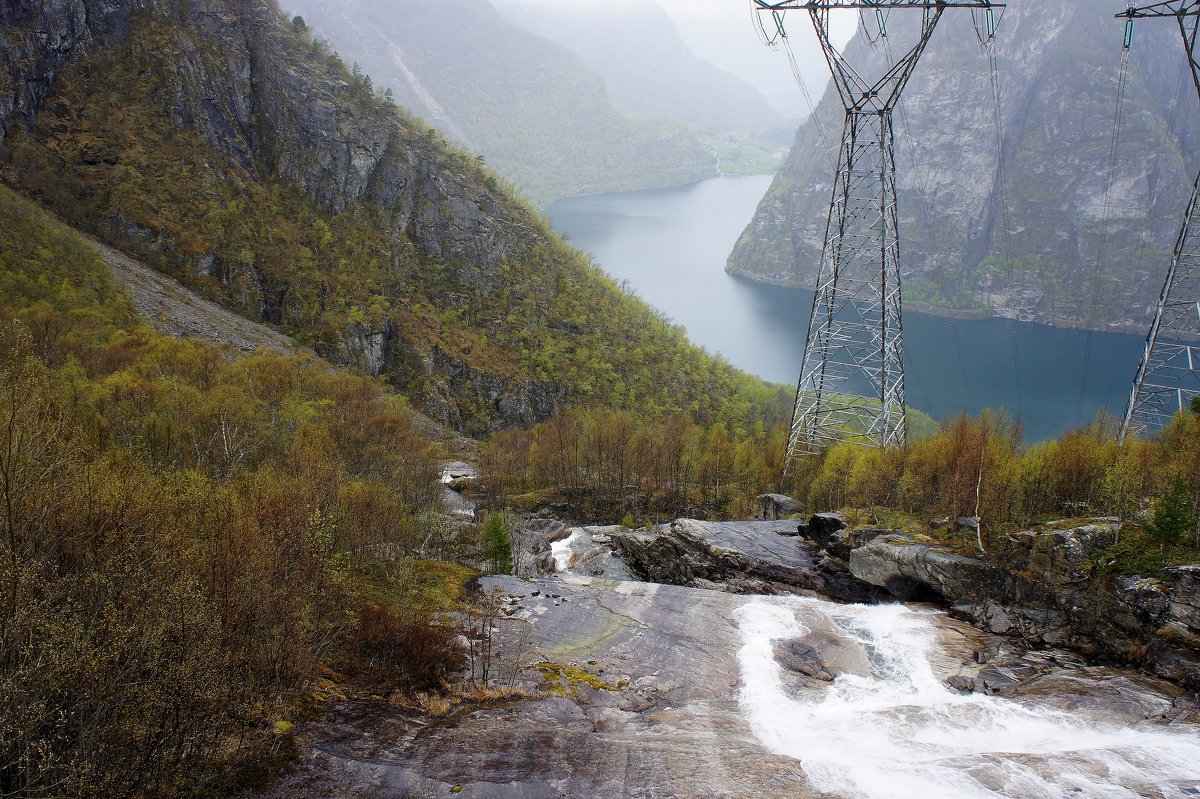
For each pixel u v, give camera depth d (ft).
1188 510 142.72
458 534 272.31
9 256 430.61
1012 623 156.56
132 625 93.09
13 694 81.05
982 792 101.35
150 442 213.46
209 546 119.96
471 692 129.18
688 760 110.32
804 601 184.55
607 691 137.80
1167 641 131.34
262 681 110.52
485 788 99.66
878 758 112.88
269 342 595.47
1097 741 115.75
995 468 192.44
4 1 641.40
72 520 109.91
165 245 630.74
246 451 240.94
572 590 192.85
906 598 179.93
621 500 404.77
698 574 222.48
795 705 134.92
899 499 225.97
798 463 325.62
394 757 104.99
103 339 377.30
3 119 616.39
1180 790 98.12
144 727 89.76
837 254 289.12
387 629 141.28
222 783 93.30
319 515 147.23
